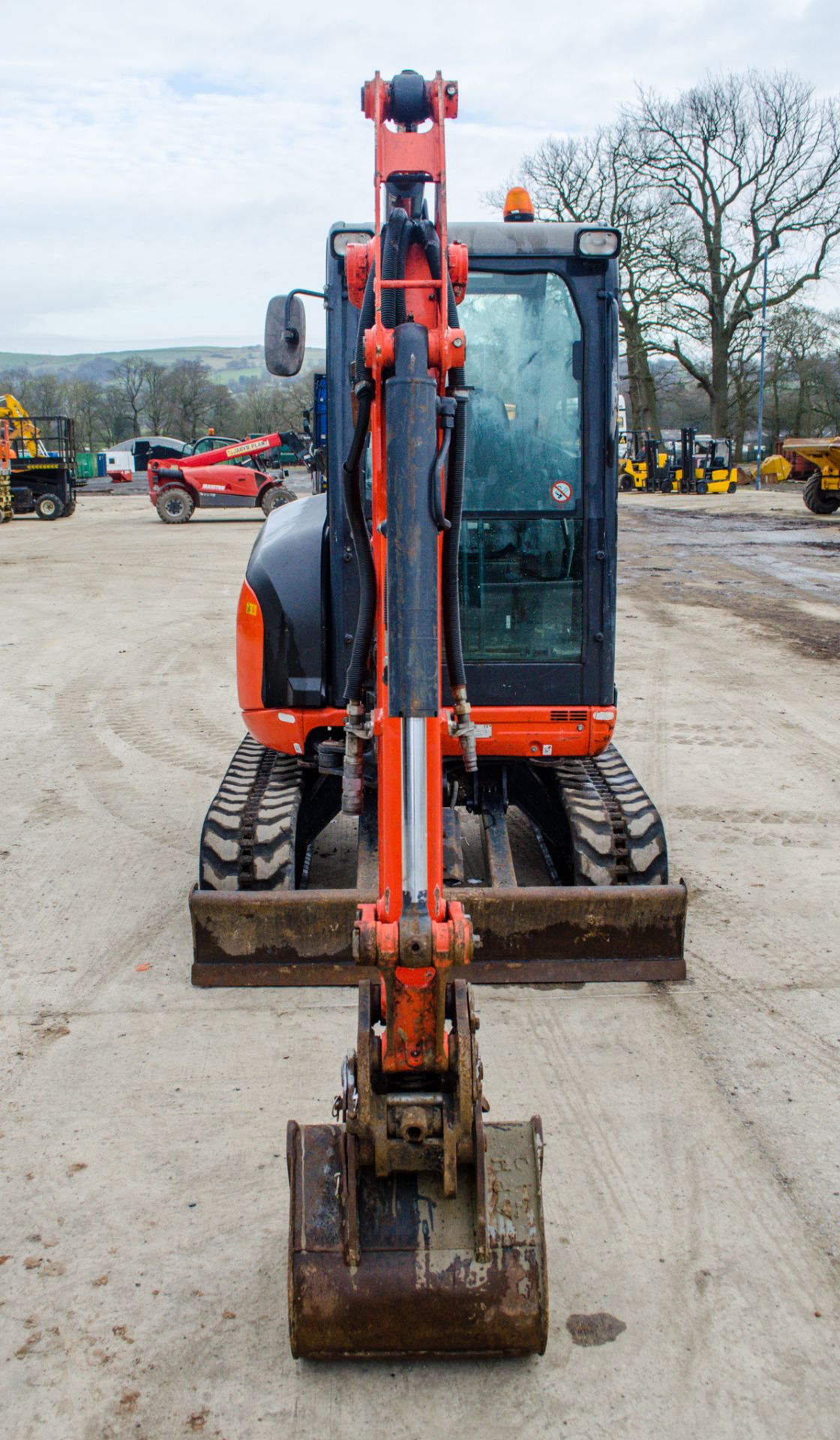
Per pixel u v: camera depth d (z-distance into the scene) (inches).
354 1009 169.2
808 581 660.7
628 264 1791.3
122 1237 123.3
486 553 177.2
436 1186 104.0
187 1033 163.6
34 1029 165.6
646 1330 110.8
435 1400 103.2
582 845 182.4
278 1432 100.0
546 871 223.0
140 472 1907.0
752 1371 106.2
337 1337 101.8
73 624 517.0
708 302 1861.5
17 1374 105.9
